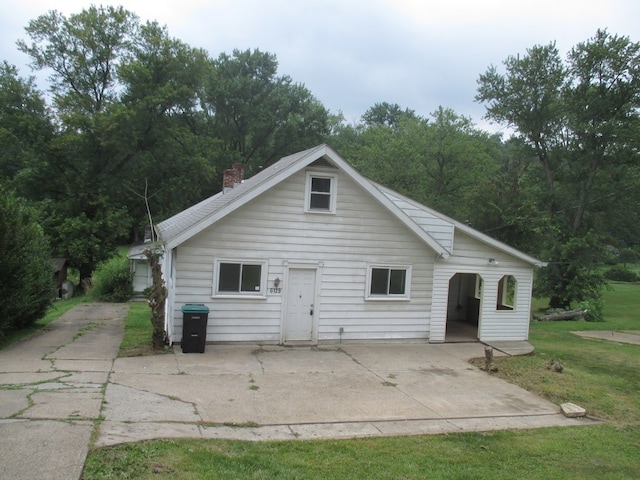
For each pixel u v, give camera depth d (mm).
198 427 7691
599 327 26219
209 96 53531
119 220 37062
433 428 8633
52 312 22047
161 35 40062
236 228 13961
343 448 7320
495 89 40031
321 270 14820
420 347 15500
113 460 5945
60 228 34906
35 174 36062
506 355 15195
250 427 8008
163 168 41125
